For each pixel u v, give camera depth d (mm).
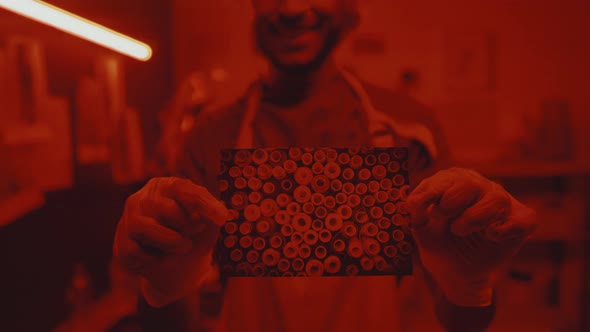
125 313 1298
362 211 607
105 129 1255
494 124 1716
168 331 871
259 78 1099
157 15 1605
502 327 1719
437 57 1711
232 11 1688
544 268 1766
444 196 555
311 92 1058
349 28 1092
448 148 1073
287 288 958
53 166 1006
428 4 1707
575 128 1709
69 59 1078
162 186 576
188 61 1707
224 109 1095
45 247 974
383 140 1029
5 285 841
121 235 577
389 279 953
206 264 667
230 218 610
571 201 1745
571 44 1701
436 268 683
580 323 1713
